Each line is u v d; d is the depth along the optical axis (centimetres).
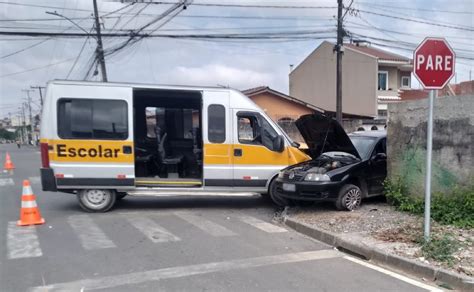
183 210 925
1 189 1269
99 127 879
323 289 471
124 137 887
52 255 588
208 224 788
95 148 877
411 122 834
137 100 1080
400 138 858
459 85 2505
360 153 923
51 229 740
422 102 812
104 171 881
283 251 619
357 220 762
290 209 888
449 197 762
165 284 482
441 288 483
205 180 922
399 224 720
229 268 538
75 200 1045
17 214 872
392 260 556
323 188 826
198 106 1061
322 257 593
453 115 759
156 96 991
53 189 871
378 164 909
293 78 4328
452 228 684
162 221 811
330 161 902
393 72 3681
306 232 725
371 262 575
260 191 947
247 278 503
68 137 870
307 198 838
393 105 873
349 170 857
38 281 491
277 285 481
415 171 830
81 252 604
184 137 1125
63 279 497
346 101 3747
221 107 923
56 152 866
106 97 882
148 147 1088
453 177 760
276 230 748
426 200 602
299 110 3073
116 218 836
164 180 923
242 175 932
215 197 1096
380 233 670
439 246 577
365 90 3591
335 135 911
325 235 678
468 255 556
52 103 866
